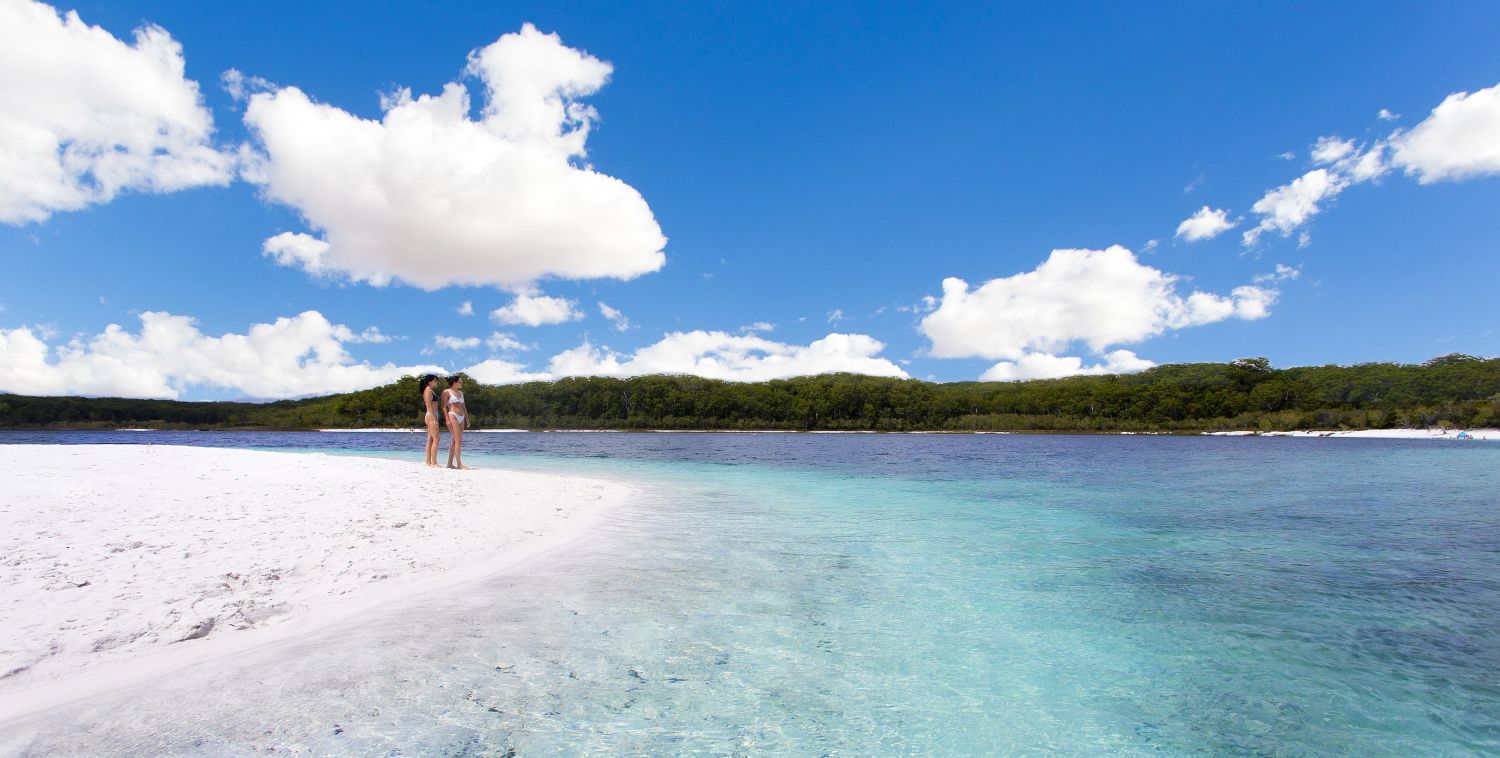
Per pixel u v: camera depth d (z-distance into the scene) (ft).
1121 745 10.87
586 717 11.34
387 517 28.73
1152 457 116.06
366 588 18.71
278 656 13.53
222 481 36.19
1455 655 14.97
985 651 15.01
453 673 13.02
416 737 10.41
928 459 105.19
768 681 13.12
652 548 26.16
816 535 29.86
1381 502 45.06
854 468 80.12
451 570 21.25
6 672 11.88
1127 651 15.08
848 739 10.84
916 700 12.43
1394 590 20.59
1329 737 11.21
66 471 35.88
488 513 32.42
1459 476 69.87
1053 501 44.98
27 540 20.52
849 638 15.69
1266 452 137.49
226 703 11.31
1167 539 29.58
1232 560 24.98
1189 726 11.54
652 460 95.40
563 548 25.75
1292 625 17.06
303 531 24.63
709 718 11.44
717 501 43.65
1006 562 24.27
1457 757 10.50
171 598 16.39
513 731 10.73
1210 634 16.29
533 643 14.85
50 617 14.57
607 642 15.07
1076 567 23.52
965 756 10.40
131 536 21.91
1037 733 11.25
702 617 17.07
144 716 10.71
